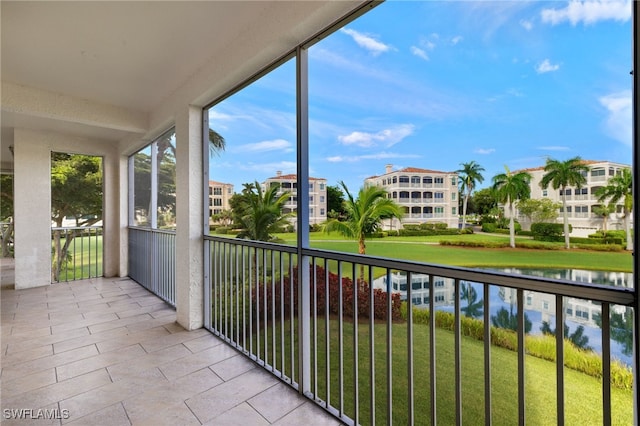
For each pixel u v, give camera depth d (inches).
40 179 180.4
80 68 109.9
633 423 35.1
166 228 169.8
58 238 211.0
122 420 65.5
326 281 72.1
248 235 202.7
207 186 120.9
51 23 83.4
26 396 73.4
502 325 106.5
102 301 152.9
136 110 153.7
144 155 193.6
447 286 144.6
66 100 133.7
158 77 117.0
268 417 67.2
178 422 65.2
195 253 118.0
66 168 223.5
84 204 227.1
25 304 146.6
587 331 85.7
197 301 118.1
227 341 105.6
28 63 106.3
